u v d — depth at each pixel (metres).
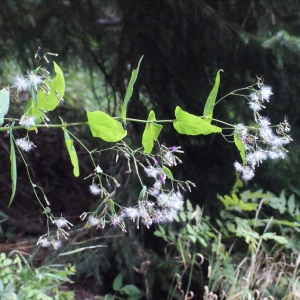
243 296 1.45
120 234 1.74
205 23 1.64
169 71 1.80
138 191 1.76
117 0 1.85
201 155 1.85
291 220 1.73
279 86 1.59
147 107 1.91
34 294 1.37
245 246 1.75
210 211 1.82
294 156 1.65
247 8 1.59
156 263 1.73
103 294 1.79
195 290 1.73
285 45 1.47
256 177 1.78
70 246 1.80
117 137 1.01
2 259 1.45
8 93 0.98
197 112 1.80
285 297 1.47
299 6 1.52
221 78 1.70
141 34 1.84
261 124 1.04
